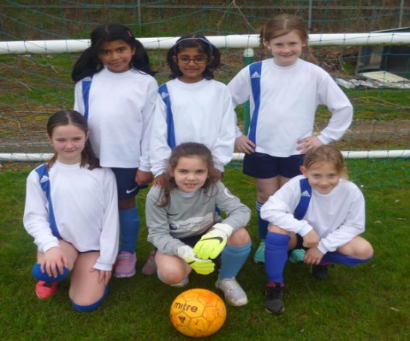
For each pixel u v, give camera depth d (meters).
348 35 3.40
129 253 2.86
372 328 2.40
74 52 3.34
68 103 6.57
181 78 2.59
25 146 4.98
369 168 4.52
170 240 2.43
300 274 2.85
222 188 2.55
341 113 2.70
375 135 5.53
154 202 2.46
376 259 2.99
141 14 11.06
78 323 2.46
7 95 6.84
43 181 2.51
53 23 10.76
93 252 2.61
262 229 3.02
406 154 4.28
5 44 3.31
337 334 2.37
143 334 2.38
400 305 2.57
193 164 2.31
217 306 2.29
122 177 2.65
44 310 2.54
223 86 2.62
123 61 2.47
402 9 11.13
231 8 10.91
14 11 10.77
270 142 2.77
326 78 2.70
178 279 2.43
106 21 10.95
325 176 2.37
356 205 2.50
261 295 2.67
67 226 2.53
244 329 2.40
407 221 3.48
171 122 2.55
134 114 2.53
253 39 3.29
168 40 3.33
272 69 2.74
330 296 2.65
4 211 3.68
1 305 2.58
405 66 8.04
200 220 2.56
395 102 6.81
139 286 2.75
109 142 2.52
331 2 11.30
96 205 2.54
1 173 4.38
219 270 2.72
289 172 2.83
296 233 2.56
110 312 2.53
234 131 2.65
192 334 2.27
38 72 7.96
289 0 11.14
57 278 2.46
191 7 10.94
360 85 7.62
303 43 2.63
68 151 2.41
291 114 2.71
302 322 2.46
